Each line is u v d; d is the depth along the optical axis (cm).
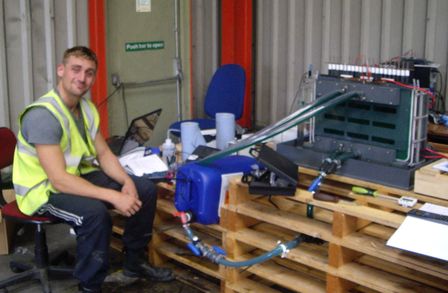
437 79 387
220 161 280
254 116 534
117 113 448
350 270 230
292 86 500
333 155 252
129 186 279
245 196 265
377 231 237
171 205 299
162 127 483
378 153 245
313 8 473
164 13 466
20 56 395
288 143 274
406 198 228
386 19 430
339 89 247
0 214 319
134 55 450
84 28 421
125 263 300
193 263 286
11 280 284
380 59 438
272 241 254
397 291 215
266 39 513
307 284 244
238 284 266
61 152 264
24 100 402
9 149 304
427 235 201
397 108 237
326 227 238
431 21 407
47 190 266
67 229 369
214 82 457
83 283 266
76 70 265
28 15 394
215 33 528
